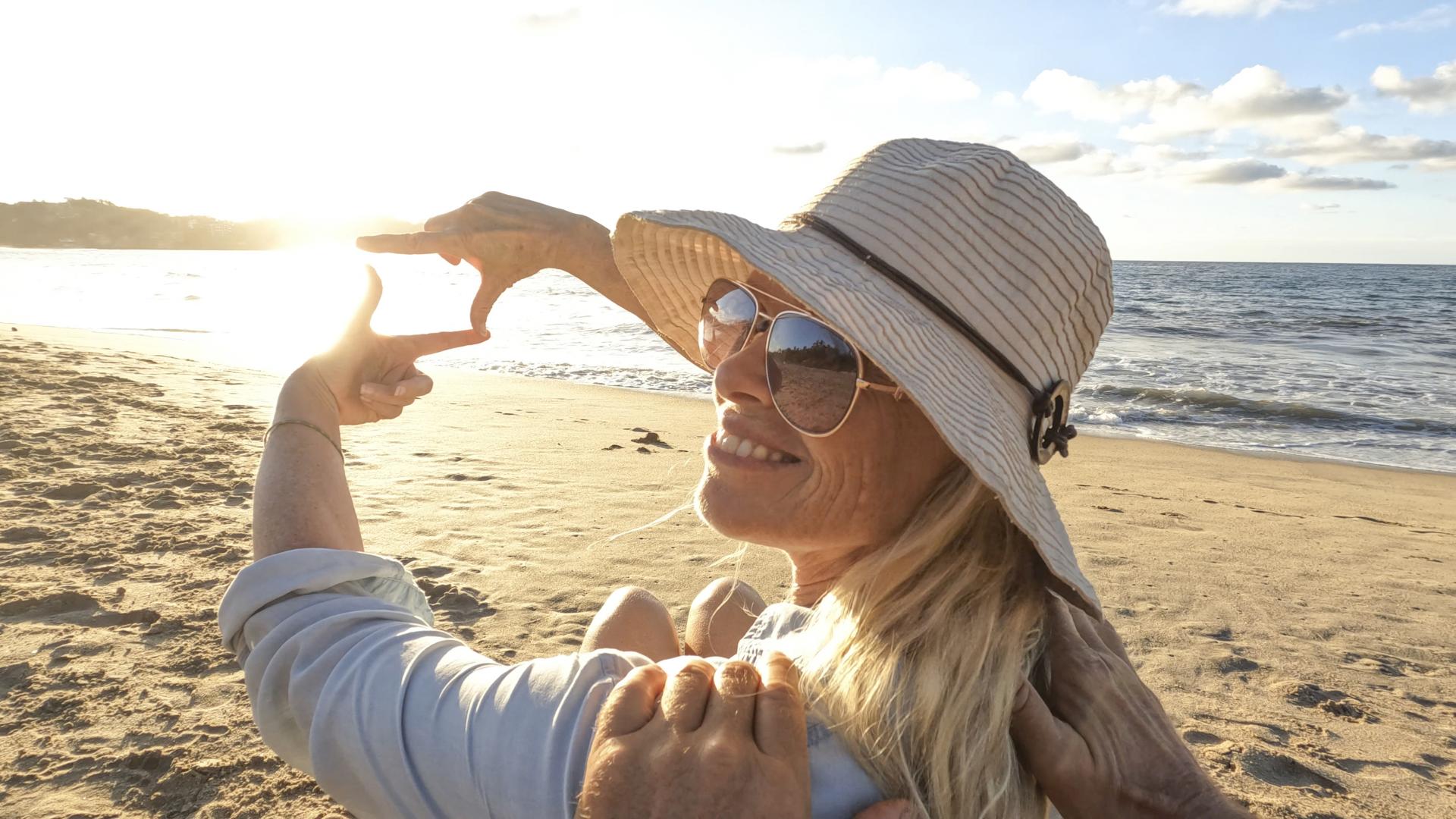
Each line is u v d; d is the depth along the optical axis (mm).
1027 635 1011
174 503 4891
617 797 701
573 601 3879
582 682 818
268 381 10859
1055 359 1093
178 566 3900
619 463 7059
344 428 8016
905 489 1038
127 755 2467
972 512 1006
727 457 1098
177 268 64812
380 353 1258
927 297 1023
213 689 2857
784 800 705
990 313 1038
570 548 4652
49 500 4797
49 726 2605
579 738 777
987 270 1041
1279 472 9516
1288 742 3154
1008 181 1074
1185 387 16562
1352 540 6363
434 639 933
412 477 6219
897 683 905
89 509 4715
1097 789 961
